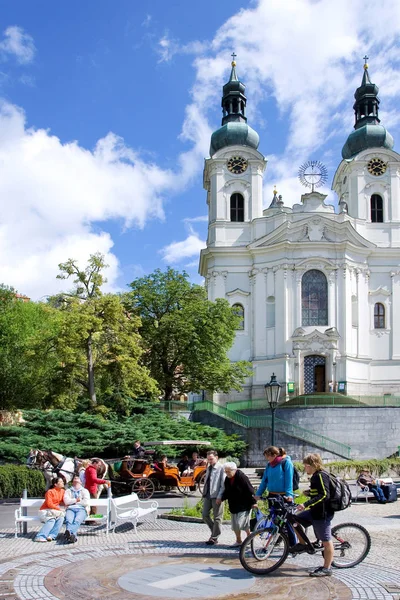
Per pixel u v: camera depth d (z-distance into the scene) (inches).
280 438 1937.7
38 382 2106.3
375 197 2989.7
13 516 1024.2
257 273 2822.3
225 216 2962.6
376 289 2847.0
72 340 1727.4
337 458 1927.9
